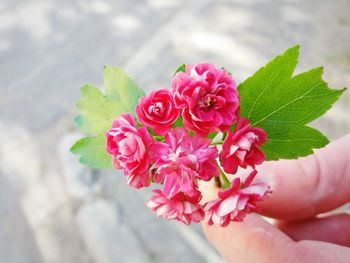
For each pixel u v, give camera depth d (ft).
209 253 0.73
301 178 0.38
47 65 1.24
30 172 0.95
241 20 1.25
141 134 0.26
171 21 1.33
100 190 0.87
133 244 0.77
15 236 0.85
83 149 0.31
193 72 0.25
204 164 0.25
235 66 1.09
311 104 0.27
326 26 1.17
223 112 0.25
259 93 0.27
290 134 0.28
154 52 1.21
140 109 0.26
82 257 0.80
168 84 1.08
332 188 0.39
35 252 0.83
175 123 0.27
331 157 0.39
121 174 0.89
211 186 0.31
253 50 1.13
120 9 1.43
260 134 0.26
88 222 0.82
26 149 1.00
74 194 0.88
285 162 0.38
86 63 1.23
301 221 0.42
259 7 1.30
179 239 0.76
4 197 0.92
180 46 1.20
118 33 1.32
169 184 0.25
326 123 0.87
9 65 1.27
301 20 1.21
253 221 0.33
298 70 1.02
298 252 0.31
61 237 0.83
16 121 1.07
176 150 0.25
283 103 0.27
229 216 0.26
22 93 1.16
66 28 1.38
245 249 0.32
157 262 0.74
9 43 1.36
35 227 0.86
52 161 0.96
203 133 0.25
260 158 0.26
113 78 0.31
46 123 1.05
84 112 0.31
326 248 0.30
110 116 0.31
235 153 0.25
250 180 0.26
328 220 0.42
